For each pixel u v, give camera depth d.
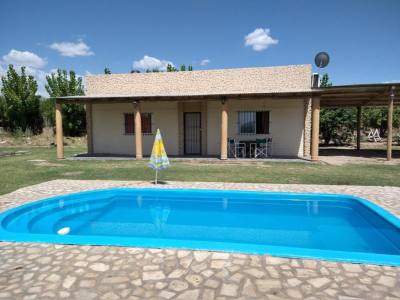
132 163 12.12
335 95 14.61
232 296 2.57
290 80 14.23
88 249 3.58
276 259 3.28
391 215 4.88
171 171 9.88
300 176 8.76
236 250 3.49
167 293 2.62
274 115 14.34
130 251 3.51
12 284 2.79
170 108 15.23
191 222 5.64
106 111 15.84
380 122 25.27
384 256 3.29
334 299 2.52
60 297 2.57
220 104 14.85
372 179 8.20
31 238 3.90
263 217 5.94
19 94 24.00
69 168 10.64
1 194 6.56
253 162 12.27
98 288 2.71
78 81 25.41
